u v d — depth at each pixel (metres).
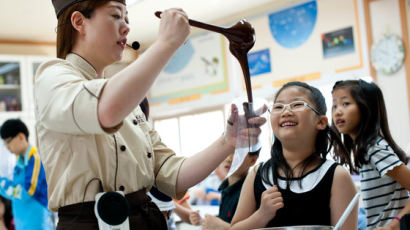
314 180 1.23
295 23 4.84
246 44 1.03
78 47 1.03
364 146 1.56
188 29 0.82
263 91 5.15
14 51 5.92
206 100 5.81
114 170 0.97
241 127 1.08
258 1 5.00
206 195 4.22
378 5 4.24
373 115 1.58
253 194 1.34
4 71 5.84
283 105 1.27
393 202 1.55
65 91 0.84
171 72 6.26
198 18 5.50
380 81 4.25
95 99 0.79
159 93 6.45
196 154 1.15
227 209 1.65
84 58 1.01
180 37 0.81
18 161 3.24
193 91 5.97
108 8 1.00
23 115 5.85
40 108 0.88
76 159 0.94
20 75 5.88
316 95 1.30
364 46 4.33
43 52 6.10
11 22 5.17
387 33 4.19
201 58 5.85
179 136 6.32
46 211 3.25
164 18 0.81
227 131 1.10
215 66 5.68
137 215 1.00
